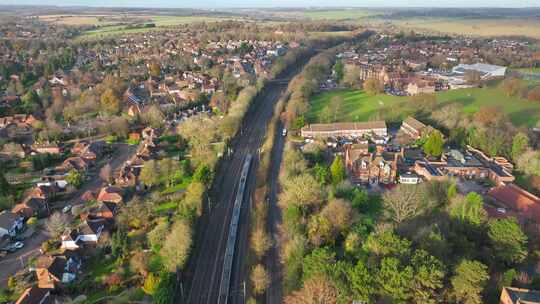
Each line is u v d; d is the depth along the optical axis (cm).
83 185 18725
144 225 15088
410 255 10144
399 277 9381
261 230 13712
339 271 10312
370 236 11338
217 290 11888
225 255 13488
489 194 15738
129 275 12456
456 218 12356
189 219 14125
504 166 18788
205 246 14012
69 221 15250
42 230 15088
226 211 16200
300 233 13050
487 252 11056
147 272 12319
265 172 18850
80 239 13988
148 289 11588
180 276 12338
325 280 10119
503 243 10844
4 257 13488
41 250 13738
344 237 13162
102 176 18925
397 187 15025
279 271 12469
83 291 11825
